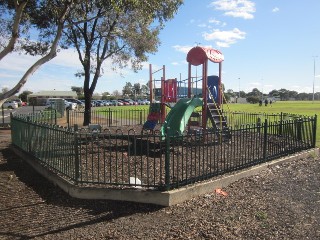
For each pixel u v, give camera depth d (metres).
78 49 22.48
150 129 14.23
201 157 10.09
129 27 21.14
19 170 9.64
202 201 6.86
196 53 14.64
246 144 11.04
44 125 9.27
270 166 9.58
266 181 8.27
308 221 5.84
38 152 9.71
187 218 6.02
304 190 7.56
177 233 5.45
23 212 6.43
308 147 12.00
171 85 16.14
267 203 6.73
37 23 12.30
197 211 6.34
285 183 8.10
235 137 10.92
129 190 6.82
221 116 14.15
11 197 7.26
